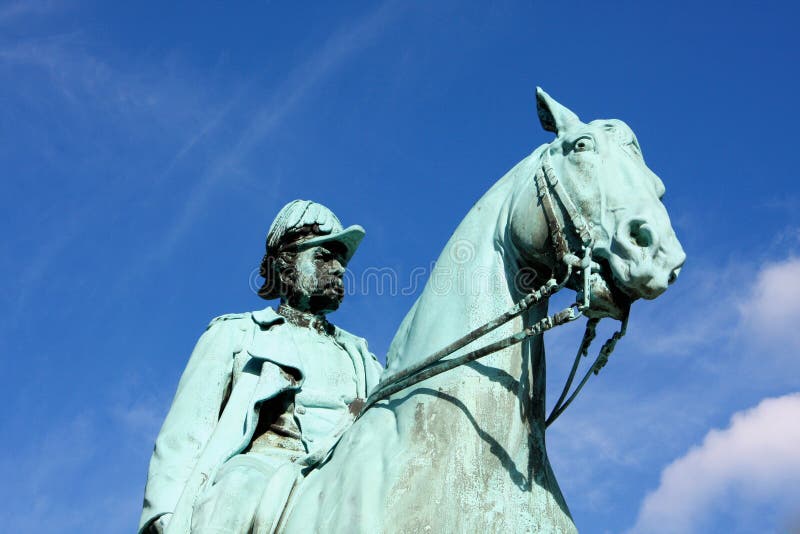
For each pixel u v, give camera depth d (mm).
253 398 4730
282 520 4066
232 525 4121
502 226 4027
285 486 4145
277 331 5137
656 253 3691
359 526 3711
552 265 3891
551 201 3873
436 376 3914
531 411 3932
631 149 4004
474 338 3824
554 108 4203
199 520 4168
